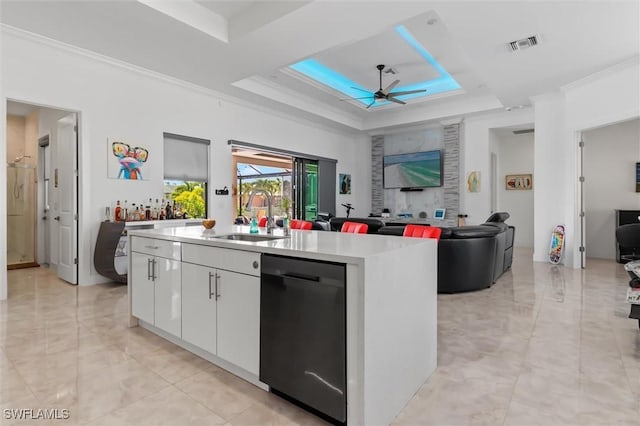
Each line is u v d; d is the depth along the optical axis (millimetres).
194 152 5641
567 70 4875
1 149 3729
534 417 1691
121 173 4691
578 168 5594
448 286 4051
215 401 1835
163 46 4137
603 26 3672
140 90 4891
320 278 1615
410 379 1890
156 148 5078
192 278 2318
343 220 4754
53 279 4789
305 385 1684
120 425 1631
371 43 4930
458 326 2973
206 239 2211
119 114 4672
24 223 5844
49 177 5559
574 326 2951
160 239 2600
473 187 7602
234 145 6270
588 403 1810
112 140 4609
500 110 7023
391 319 1703
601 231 6676
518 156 8477
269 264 1830
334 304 1568
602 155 6645
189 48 4184
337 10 3348
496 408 1772
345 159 9227
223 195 6066
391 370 1703
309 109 7172
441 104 7496
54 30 3770
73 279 4453
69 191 4535
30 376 2086
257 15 3705
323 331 1609
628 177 6438
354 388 1521
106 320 3098
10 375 2096
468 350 2486
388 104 7688
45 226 5859
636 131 6363
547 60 4539
